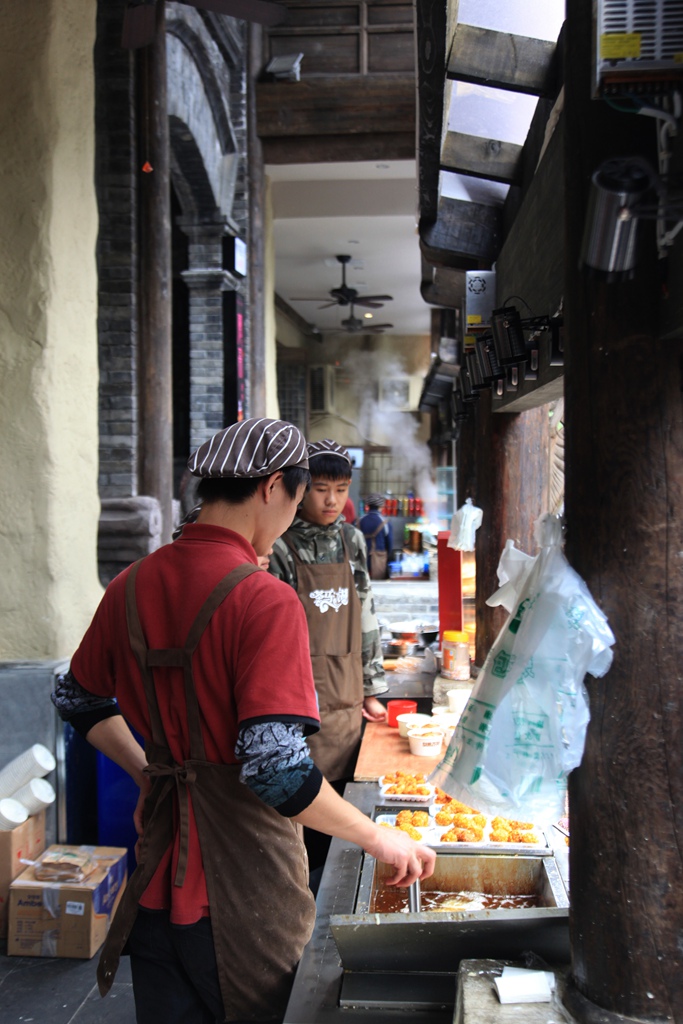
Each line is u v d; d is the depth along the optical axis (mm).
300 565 3000
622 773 1252
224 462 1481
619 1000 1268
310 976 1547
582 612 1241
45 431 3738
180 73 6645
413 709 3223
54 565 3762
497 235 3480
